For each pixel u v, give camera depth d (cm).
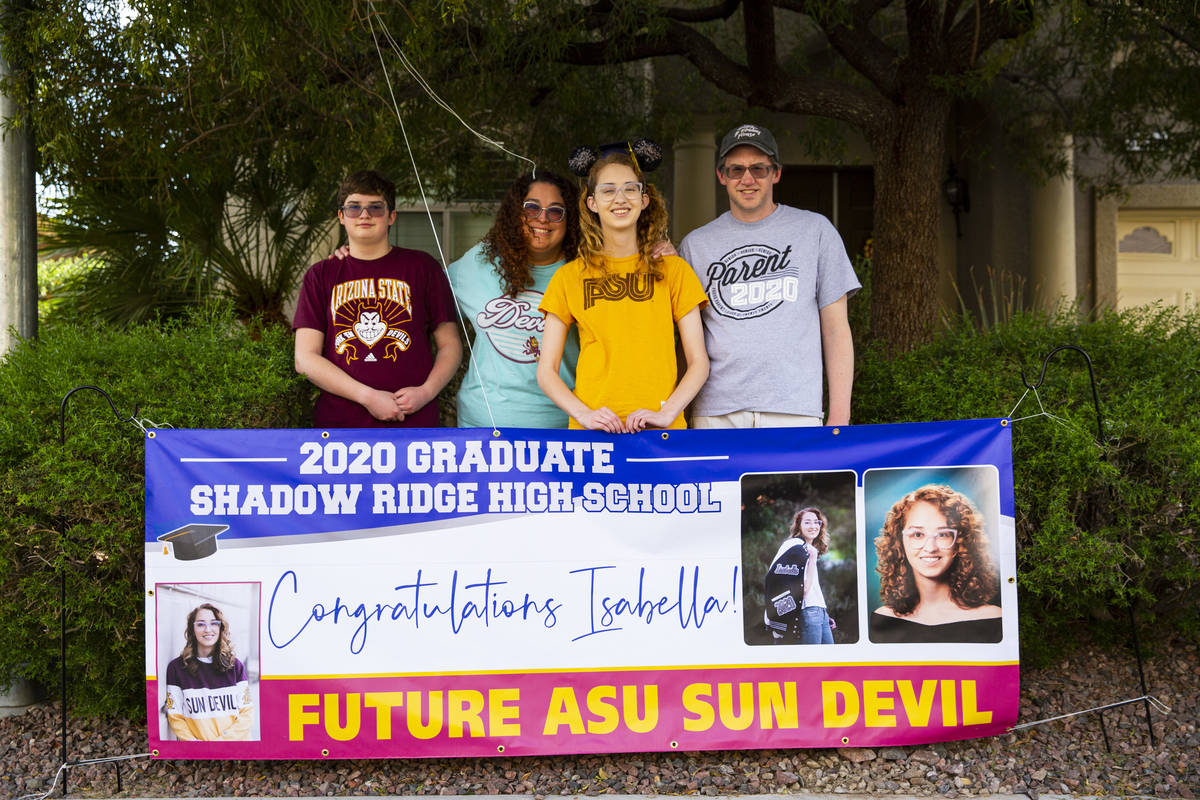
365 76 541
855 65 653
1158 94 710
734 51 864
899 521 361
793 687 358
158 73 489
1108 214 964
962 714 357
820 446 362
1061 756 363
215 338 412
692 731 355
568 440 359
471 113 653
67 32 448
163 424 370
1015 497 390
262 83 490
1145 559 389
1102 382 413
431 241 920
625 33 622
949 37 628
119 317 648
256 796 341
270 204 671
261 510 351
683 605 358
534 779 353
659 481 360
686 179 902
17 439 359
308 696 349
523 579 356
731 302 380
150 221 637
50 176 541
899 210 639
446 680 352
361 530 353
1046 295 917
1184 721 385
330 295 402
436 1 479
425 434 356
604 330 366
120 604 366
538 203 395
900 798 335
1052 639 440
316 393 430
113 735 386
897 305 634
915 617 359
